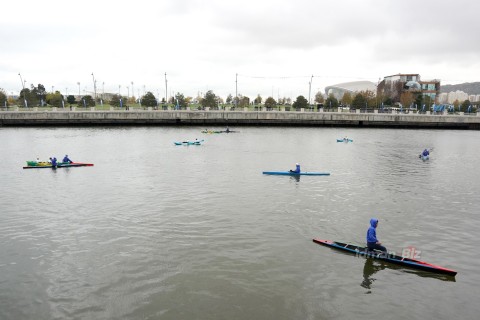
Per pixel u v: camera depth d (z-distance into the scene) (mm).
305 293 15492
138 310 14234
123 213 25422
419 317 14055
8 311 14219
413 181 36656
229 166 43469
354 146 64812
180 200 28547
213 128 96562
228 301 14828
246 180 35844
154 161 46719
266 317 13836
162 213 25391
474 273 17516
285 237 21344
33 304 14672
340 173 40156
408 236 21922
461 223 24266
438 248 20266
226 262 18141
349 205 27828
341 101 160625
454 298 15375
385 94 170875
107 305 14562
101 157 49719
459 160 50969
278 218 24578
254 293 15430
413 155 55031
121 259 18422
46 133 81250
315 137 78875
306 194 30766
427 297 15406
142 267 17594
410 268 17812
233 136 78500
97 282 16266
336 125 106250
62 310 14266
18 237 21250
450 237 21859
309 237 21406
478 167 45438
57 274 16984
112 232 21969
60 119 95688
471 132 98062
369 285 16234
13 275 16922
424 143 71250
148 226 22922
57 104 133375
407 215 25719
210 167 42719
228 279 16516
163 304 14609
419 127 107625
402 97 157500
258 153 54344
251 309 14320
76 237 21234
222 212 25672
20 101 130375
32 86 154750
